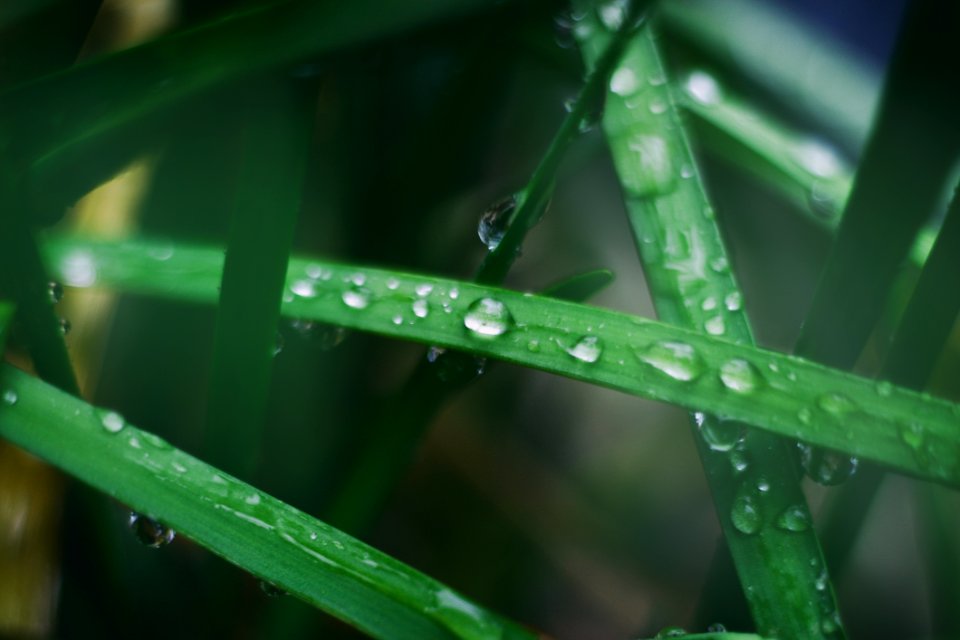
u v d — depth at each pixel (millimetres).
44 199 202
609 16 210
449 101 223
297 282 197
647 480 236
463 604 187
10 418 191
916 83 193
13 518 208
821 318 198
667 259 198
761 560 190
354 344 225
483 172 237
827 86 236
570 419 240
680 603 228
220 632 206
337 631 213
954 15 192
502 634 186
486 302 193
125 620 208
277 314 196
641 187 201
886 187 195
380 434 203
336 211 229
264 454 220
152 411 224
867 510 202
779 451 192
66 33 211
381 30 201
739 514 191
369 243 228
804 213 229
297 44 199
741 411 189
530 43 224
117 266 201
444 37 218
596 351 191
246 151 197
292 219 196
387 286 195
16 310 197
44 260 201
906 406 189
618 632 227
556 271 243
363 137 228
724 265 198
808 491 226
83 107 200
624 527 233
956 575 214
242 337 197
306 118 198
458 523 230
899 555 231
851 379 190
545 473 235
